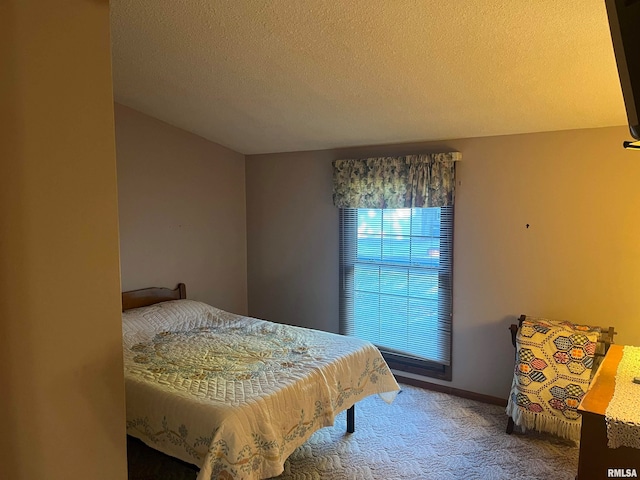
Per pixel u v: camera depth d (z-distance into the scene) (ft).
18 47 3.16
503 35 6.86
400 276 12.78
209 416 6.84
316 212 14.35
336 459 9.09
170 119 12.98
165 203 13.47
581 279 10.25
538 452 9.27
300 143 13.74
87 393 3.65
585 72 7.72
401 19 6.74
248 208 15.98
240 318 12.46
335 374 8.95
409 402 11.66
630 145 5.34
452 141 11.76
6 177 3.13
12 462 3.26
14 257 3.19
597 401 6.07
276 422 7.37
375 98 9.75
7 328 3.18
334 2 6.51
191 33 7.80
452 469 8.71
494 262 11.28
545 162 10.50
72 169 3.48
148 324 11.39
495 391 11.51
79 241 3.54
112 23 7.57
